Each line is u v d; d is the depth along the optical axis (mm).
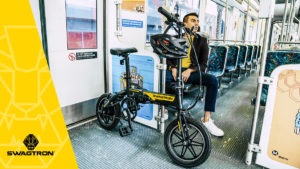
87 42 2428
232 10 6137
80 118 2557
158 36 1551
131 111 2225
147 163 1842
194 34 1725
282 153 1662
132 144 2129
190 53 2408
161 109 2309
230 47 4316
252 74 6598
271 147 1703
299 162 1598
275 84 1608
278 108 1626
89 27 2416
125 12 2680
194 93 3992
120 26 2471
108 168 1764
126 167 1783
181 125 1739
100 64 2629
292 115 1578
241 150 2076
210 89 2283
